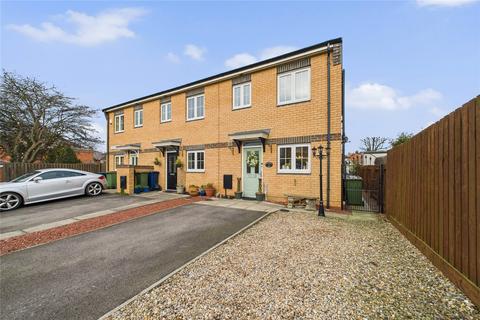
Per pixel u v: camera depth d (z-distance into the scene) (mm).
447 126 3291
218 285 3061
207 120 11680
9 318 2490
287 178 9219
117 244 4805
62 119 17562
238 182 10414
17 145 16375
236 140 10469
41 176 9664
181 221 6516
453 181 3102
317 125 8656
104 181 11680
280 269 3502
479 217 2529
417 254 4098
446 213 3279
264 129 9859
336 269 3492
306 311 2480
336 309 2512
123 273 3516
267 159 9734
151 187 13102
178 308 2582
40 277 3424
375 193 10000
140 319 2412
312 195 8648
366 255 4051
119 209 8188
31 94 16250
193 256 4133
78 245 4766
